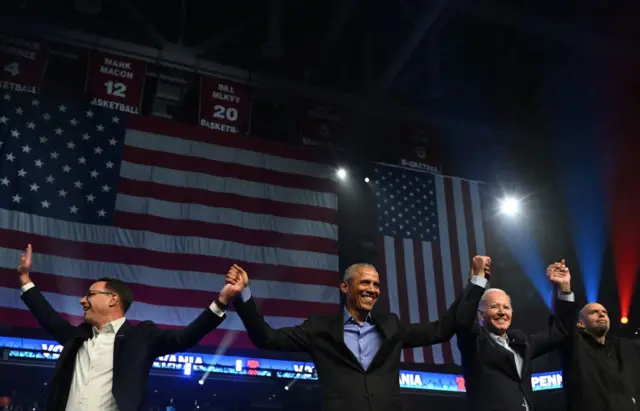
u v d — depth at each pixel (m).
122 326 3.89
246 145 14.33
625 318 16.59
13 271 10.87
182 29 15.16
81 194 12.18
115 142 13.07
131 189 12.69
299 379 13.29
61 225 11.70
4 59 12.84
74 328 4.15
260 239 13.29
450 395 14.43
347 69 18.36
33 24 13.36
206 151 13.84
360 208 15.30
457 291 14.68
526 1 15.51
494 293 4.79
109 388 3.63
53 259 11.30
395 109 16.91
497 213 17.77
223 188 13.53
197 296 12.15
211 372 12.57
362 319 4.18
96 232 11.95
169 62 14.70
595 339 5.02
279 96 16.08
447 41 18.11
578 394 4.72
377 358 3.90
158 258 12.21
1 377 12.84
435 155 16.94
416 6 15.70
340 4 14.91
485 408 4.29
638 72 16.94
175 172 13.27
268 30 14.10
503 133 18.17
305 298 13.00
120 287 4.06
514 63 17.52
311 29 17.48
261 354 13.15
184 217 12.84
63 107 12.95
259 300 12.63
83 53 14.18
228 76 15.21
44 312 4.21
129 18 16.00
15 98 12.54
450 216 15.87
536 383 15.73
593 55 16.23
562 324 4.76
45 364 11.41
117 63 14.11
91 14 14.36
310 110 16.27
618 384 4.73
